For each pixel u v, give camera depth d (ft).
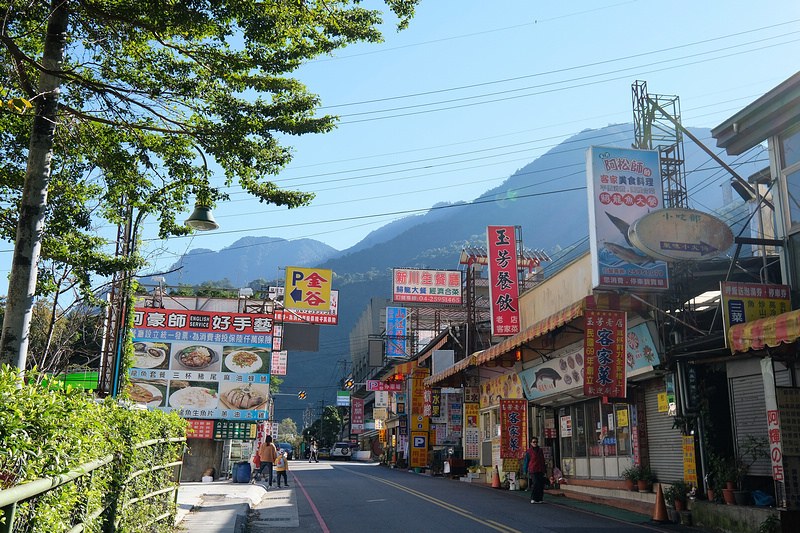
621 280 48.14
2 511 10.79
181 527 36.50
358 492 65.67
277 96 36.37
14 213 34.99
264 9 32.19
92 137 35.47
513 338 63.67
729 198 75.51
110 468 20.86
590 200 50.03
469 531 38.65
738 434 44.06
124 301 49.08
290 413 577.43
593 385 49.75
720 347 43.34
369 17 34.65
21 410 12.89
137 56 35.50
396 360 152.15
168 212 38.27
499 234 81.41
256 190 37.29
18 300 29.04
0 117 33.86
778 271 48.24
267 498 59.82
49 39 31.94
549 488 68.33
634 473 52.90
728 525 39.14
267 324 97.96
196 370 94.73
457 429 111.04
